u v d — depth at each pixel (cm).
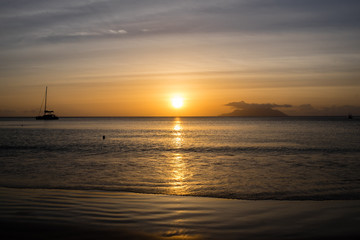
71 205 1146
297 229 905
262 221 982
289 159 2695
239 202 1244
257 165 2362
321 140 4816
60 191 1426
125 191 1466
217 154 3158
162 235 854
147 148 3841
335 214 1055
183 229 904
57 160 2655
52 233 852
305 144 4166
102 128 10531
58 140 5044
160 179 1809
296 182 1705
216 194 1415
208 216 1034
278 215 1048
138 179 1809
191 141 4978
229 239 831
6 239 808
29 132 7600
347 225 934
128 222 958
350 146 3844
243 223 962
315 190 1507
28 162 2520
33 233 850
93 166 2322
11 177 1847
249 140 5025
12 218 970
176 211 1091
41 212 1041
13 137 5694
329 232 878
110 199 1264
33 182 1691
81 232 864
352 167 2225
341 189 1527
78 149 3656
